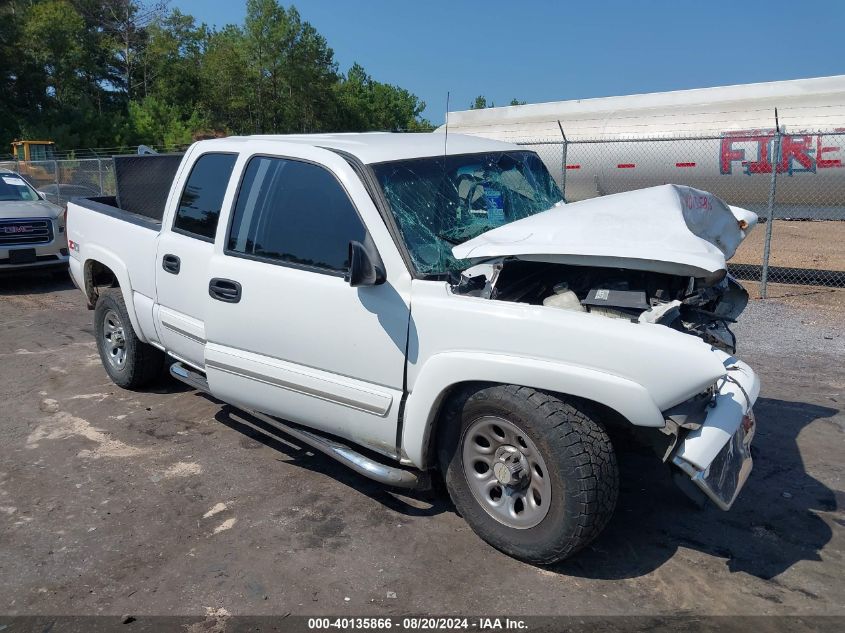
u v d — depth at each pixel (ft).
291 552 12.17
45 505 13.97
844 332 26.32
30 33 193.57
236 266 14.24
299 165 13.74
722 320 14.06
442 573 11.48
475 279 12.33
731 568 11.50
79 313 30.63
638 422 10.28
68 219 21.75
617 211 12.47
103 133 187.11
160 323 16.96
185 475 15.10
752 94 50.52
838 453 15.70
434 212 13.17
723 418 10.85
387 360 12.25
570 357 10.59
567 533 10.78
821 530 12.63
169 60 216.74
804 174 46.39
